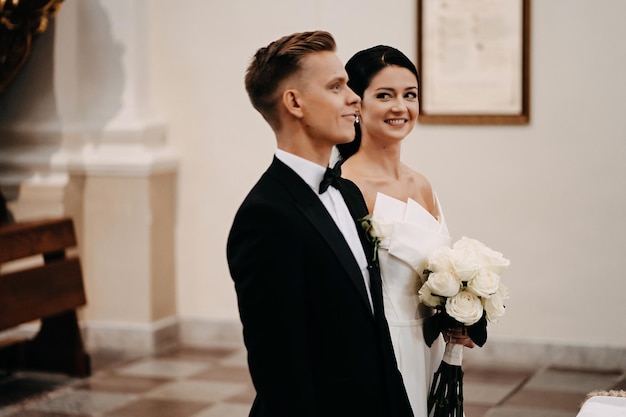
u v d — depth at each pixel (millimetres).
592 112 6219
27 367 6363
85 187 6953
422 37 6453
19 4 6246
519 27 6281
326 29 6680
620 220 6215
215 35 6957
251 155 6957
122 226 6906
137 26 6879
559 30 6230
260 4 6840
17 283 5746
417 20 6441
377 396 2361
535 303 6402
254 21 6867
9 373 6332
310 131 2391
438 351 2773
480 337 2611
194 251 7137
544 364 6383
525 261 6402
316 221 2352
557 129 6285
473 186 6461
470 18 6355
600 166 6227
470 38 6371
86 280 7016
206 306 7148
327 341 2332
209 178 7055
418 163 6551
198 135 7055
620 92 6160
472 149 6449
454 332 2633
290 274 2291
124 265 6934
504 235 6426
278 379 2268
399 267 2627
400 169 2926
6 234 5703
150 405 5617
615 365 6262
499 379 6051
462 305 2553
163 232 7043
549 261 6355
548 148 6309
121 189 6879
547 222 6344
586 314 6312
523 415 5285
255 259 2301
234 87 6949
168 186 7086
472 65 6387
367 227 2500
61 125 6816
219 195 7043
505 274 6441
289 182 2377
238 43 6918
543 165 6328
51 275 6000
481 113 6395
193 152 7074
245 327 2326
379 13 6559
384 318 2428
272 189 2371
